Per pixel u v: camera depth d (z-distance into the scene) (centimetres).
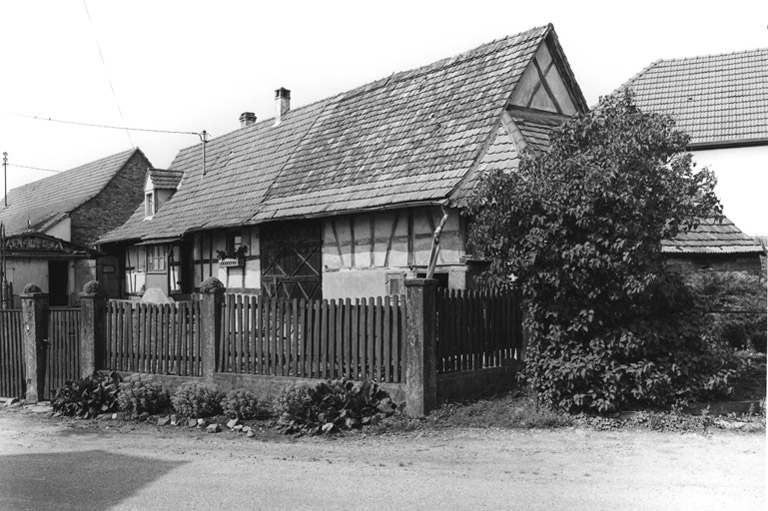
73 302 3150
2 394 1427
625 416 951
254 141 2516
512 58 1628
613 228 952
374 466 775
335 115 2094
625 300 980
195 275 2280
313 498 656
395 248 1497
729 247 1762
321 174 1817
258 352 1164
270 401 1124
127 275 2902
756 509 601
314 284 1709
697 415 952
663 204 965
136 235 2631
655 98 2411
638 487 669
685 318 1019
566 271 971
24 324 1382
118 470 790
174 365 1253
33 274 3052
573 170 974
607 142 1002
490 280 1059
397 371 1023
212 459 832
